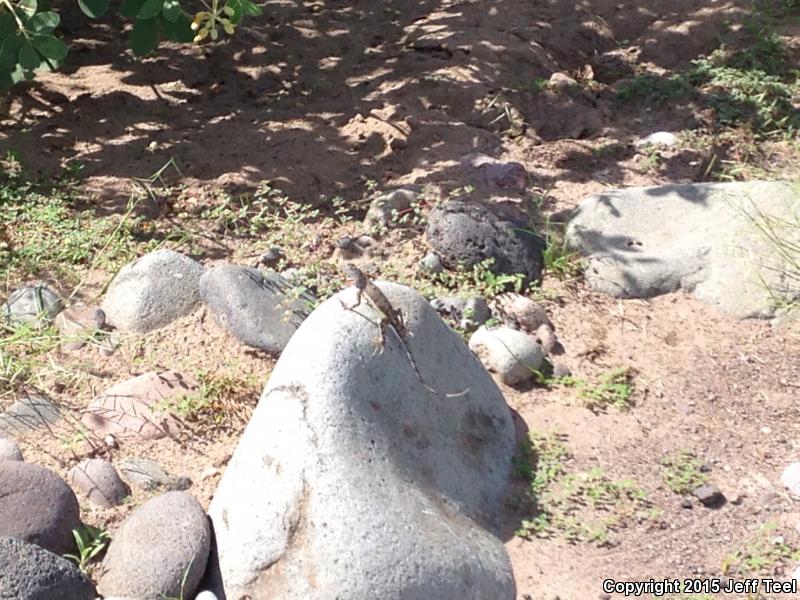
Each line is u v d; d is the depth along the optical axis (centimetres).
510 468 239
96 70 333
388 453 221
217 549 217
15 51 282
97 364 252
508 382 254
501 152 306
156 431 240
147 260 265
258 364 253
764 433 250
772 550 229
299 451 216
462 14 355
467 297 266
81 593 210
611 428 248
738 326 271
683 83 328
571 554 227
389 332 233
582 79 333
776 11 362
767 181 294
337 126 313
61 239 277
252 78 331
